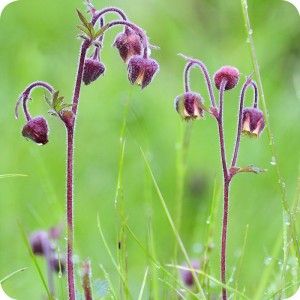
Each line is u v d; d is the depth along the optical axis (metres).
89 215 1.07
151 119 1.18
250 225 1.04
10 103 1.21
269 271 0.83
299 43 1.26
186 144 0.91
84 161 1.15
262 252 1.01
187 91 0.80
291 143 1.14
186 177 1.08
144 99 1.20
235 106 1.18
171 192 1.08
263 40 1.27
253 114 0.80
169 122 1.17
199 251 0.95
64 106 0.77
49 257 0.86
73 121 0.77
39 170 1.12
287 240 0.82
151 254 0.84
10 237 1.06
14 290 1.00
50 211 1.07
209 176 1.08
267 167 1.11
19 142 1.16
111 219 1.08
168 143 1.14
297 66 1.24
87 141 1.17
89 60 0.79
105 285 0.78
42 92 1.23
